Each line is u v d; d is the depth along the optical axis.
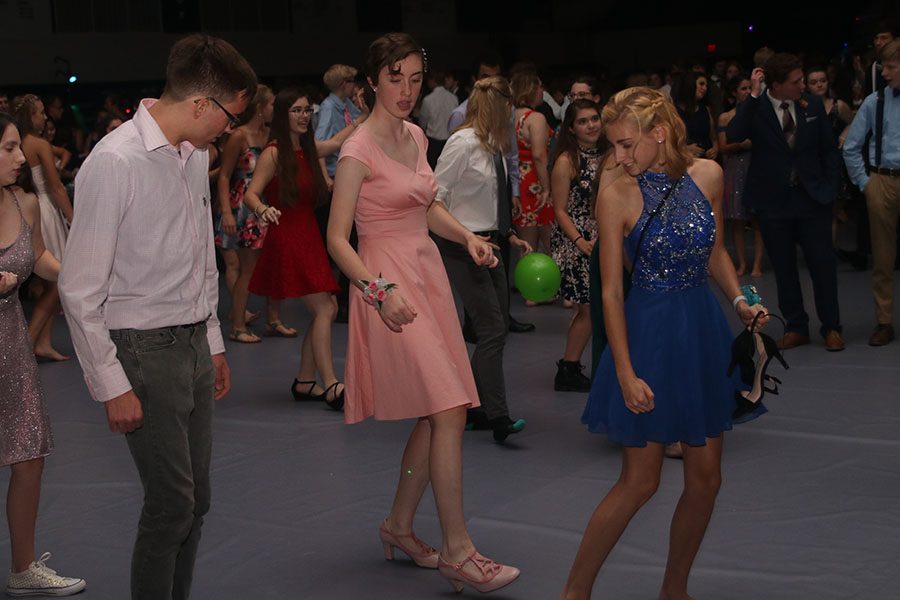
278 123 5.98
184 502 2.97
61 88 15.17
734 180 9.28
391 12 19.30
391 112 3.60
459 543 3.52
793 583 3.57
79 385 6.67
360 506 4.44
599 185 3.17
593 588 3.58
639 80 11.31
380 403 3.58
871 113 6.69
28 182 3.78
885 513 4.16
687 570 3.34
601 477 4.69
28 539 3.66
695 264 3.13
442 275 3.69
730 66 13.66
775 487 4.48
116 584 3.76
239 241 7.61
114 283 2.87
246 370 6.96
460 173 5.34
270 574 3.79
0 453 3.52
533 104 8.20
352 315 3.66
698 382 3.11
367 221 3.62
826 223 6.78
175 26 16.47
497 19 20.73
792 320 6.98
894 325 7.40
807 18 21.14
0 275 3.45
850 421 5.34
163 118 2.86
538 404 5.92
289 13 17.97
